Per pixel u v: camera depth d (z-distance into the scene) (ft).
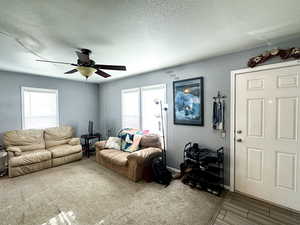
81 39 6.53
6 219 6.19
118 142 12.39
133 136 12.11
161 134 11.75
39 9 4.48
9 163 9.78
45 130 13.33
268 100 7.18
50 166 11.57
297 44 6.51
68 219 6.18
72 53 8.06
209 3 4.34
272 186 7.17
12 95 12.30
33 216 6.36
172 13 4.80
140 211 6.67
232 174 8.27
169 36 6.36
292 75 6.59
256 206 7.00
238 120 8.05
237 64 8.02
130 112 14.33
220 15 4.94
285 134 6.81
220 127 8.61
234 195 7.90
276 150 7.04
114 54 8.39
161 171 9.31
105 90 17.08
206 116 9.23
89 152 15.21
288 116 6.72
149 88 12.43
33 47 7.27
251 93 7.63
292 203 6.71
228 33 6.15
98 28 5.65
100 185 8.93
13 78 12.32
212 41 6.86
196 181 8.63
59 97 14.94
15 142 11.51
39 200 7.46
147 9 4.58
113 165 10.93
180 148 10.58
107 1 4.17
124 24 5.41
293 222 5.99
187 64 10.04
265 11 4.74
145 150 10.00
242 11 4.73
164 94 11.41
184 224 5.93
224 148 8.59
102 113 17.63
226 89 8.42
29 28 5.59
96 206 7.01
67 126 14.88
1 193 8.05
